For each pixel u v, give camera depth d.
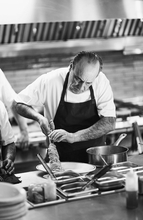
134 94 5.34
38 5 3.20
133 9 3.53
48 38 4.96
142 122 4.55
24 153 4.16
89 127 3.17
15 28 4.72
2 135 2.93
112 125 3.20
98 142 3.27
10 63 4.95
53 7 3.26
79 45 5.07
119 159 2.75
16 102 3.28
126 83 5.35
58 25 4.89
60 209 2.09
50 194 2.21
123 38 5.21
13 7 3.12
